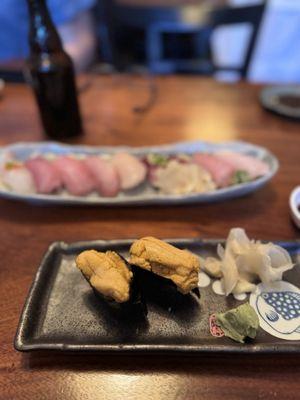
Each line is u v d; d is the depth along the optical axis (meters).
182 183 0.30
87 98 0.49
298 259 0.23
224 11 0.50
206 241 0.24
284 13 1.03
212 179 0.30
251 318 0.18
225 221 0.28
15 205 0.30
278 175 0.33
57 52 0.34
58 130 0.39
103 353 0.18
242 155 0.32
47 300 0.21
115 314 0.20
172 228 0.28
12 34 0.75
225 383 0.17
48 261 0.23
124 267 0.19
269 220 0.28
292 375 0.18
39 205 0.30
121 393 0.17
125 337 0.19
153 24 0.52
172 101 0.47
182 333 0.19
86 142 0.39
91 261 0.19
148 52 0.59
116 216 0.29
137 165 0.31
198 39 0.71
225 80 0.53
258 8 0.51
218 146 0.35
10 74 0.55
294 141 0.38
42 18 0.33
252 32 0.54
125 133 0.40
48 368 0.18
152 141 0.39
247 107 0.45
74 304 0.21
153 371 0.18
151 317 0.20
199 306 0.20
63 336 0.19
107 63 0.74
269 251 0.21
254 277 0.22
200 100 0.47
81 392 0.17
